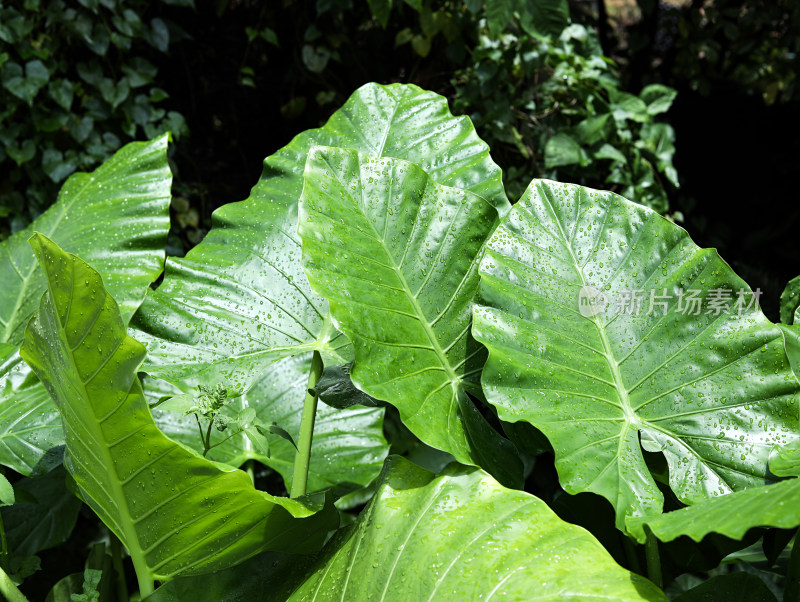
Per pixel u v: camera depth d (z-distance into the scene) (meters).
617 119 3.20
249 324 1.47
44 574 2.00
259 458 1.71
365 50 3.40
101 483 1.21
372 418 1.79
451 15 3.05
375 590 1.08
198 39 3.44
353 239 1.33
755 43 4.01
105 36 2.95
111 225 1.73
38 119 2.93
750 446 1.19
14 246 1.80
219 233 1.59
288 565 1.29
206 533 1.23
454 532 1.09
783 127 4.45
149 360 1.42
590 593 0.99
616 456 1.17
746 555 1.55
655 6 4.04
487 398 1.19
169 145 3.24
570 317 1.29
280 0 3.39
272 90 3.56
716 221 4.45
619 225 1.35
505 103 3.12
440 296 1.33
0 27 2.77
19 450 1.42
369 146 1.66
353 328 1.21
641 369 1.26
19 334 1.63
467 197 1.40
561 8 2.71
